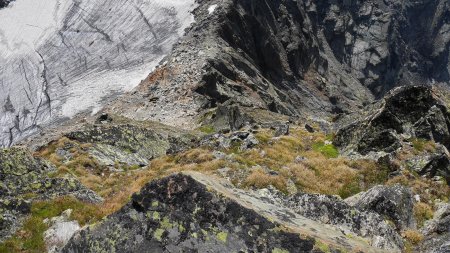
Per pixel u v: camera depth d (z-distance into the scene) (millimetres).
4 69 153125
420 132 32312
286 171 25797
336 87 178000
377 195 19141
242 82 110062
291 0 187250
